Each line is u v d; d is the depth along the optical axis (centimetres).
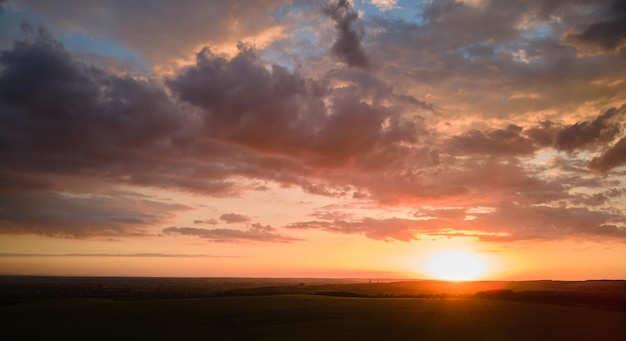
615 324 4897
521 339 4034
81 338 4022
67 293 12850
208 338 4222
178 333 4412
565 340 3984
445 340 4025
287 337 4306
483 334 4303
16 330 4341
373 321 5184
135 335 4222
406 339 4106
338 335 4344
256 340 4169
